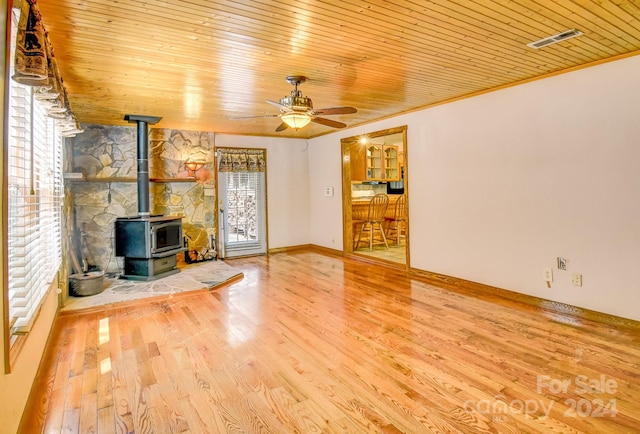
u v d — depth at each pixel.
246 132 6.62
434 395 2.21
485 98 4.19
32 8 1.63
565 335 3.05
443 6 2.21
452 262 4.71
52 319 3.24
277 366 2.60
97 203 5.30
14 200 1.99
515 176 3.94
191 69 3.21
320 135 7.18
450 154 4.64
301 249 7.56
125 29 2.41
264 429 1.92
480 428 1.90
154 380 2.44
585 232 3.41
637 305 3.11
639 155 3.05
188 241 6.21
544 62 3.27
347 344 2.95
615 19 2.44
